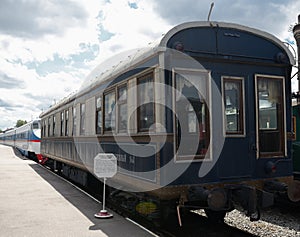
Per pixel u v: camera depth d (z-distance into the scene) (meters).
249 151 5.46
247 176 5.42
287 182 5.73
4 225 5.66
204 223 6.43
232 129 5.44
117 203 7.25
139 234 5.12
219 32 5.41
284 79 5.88
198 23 5.25
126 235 5.07
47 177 12.27
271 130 5.72
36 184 10.41
